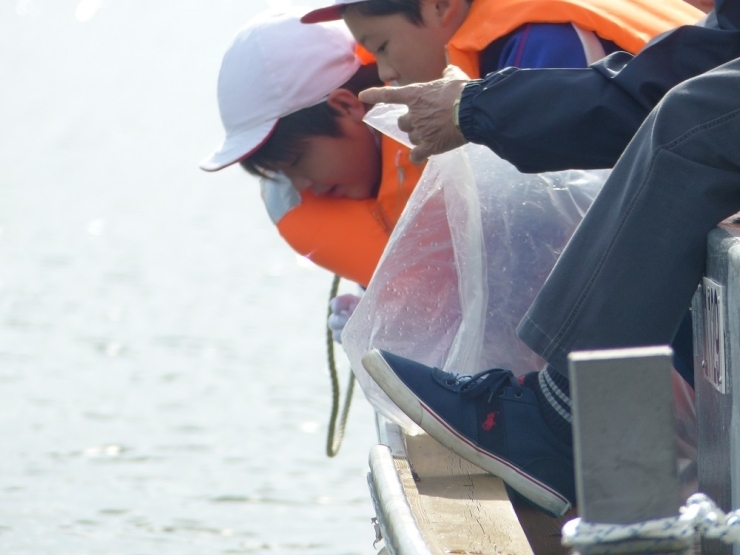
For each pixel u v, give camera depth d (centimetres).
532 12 1123
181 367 3066
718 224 804
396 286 1097
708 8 1384
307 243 1377
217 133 7388
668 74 886
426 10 1186
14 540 2064
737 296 701
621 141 898
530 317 845
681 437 1024
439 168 1071
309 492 2334
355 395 2945
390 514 824
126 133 7294
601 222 825
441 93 949
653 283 802
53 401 2792
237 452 2503
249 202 5250
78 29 13850
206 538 2105
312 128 1314
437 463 998
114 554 2034
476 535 834
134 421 2688
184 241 4484
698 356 820
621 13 1120
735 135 784
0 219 4759
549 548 966
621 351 571
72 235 4525
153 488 2333
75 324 3412
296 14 1366
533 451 958
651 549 567
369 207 1370
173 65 11200
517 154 922
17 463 2420
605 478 564
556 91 902
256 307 3606
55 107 8300
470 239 1064
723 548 751
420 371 976
